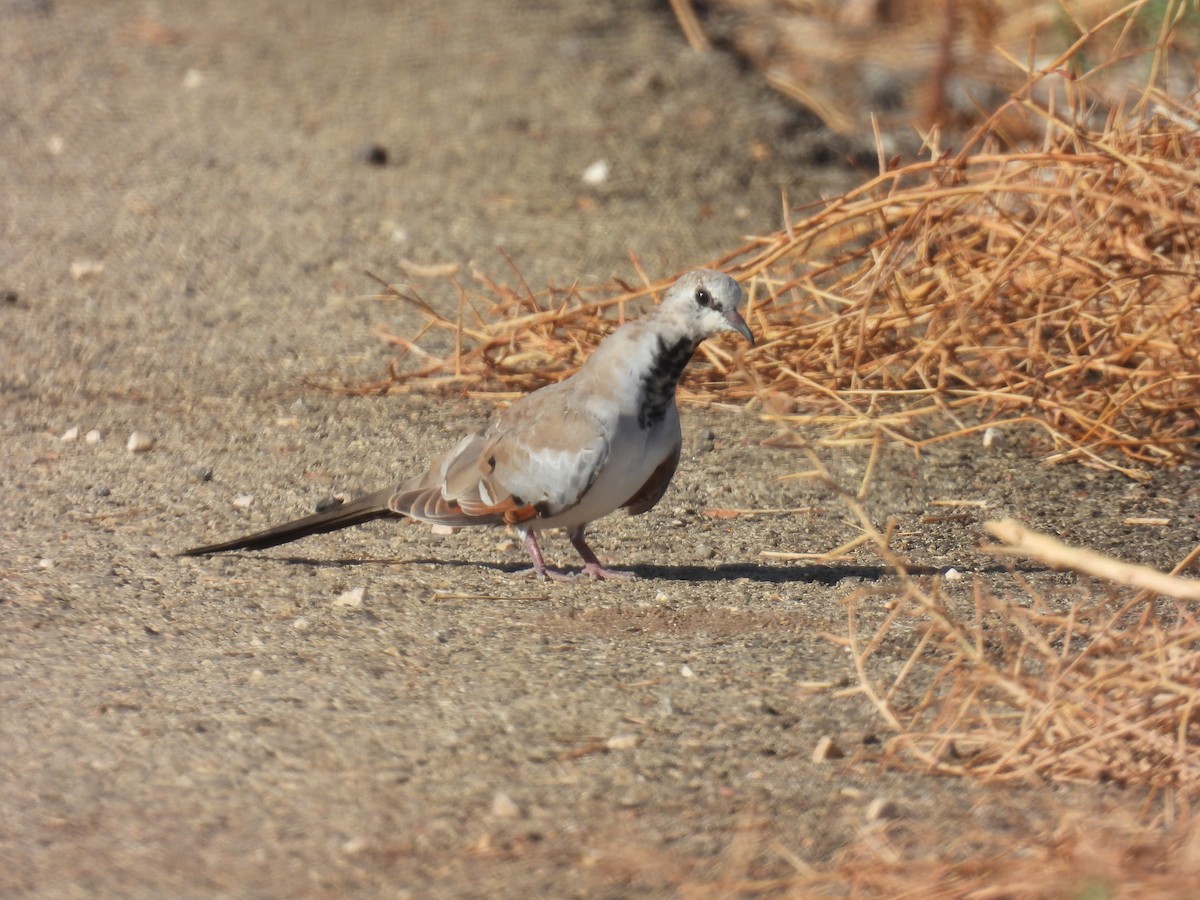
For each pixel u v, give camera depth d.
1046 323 13.20
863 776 7.16
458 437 12.51
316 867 6.32
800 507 11.27
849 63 23.42
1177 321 12.80
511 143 20.11
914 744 7.24
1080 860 6.10
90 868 6.29
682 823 6.71
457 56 23.25
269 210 18.11
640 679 8.23
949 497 11.48
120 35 24.42
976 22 23.09
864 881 6.16
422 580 9.82
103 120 21.05
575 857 6.43
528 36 24.05
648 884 6.21
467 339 14.67
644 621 9.13
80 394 13.23
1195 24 18.23
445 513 9.73
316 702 7.88
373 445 12.31
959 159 12.88
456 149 19.97
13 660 8.30
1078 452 12.21
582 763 7.26
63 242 17.06
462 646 8.70
